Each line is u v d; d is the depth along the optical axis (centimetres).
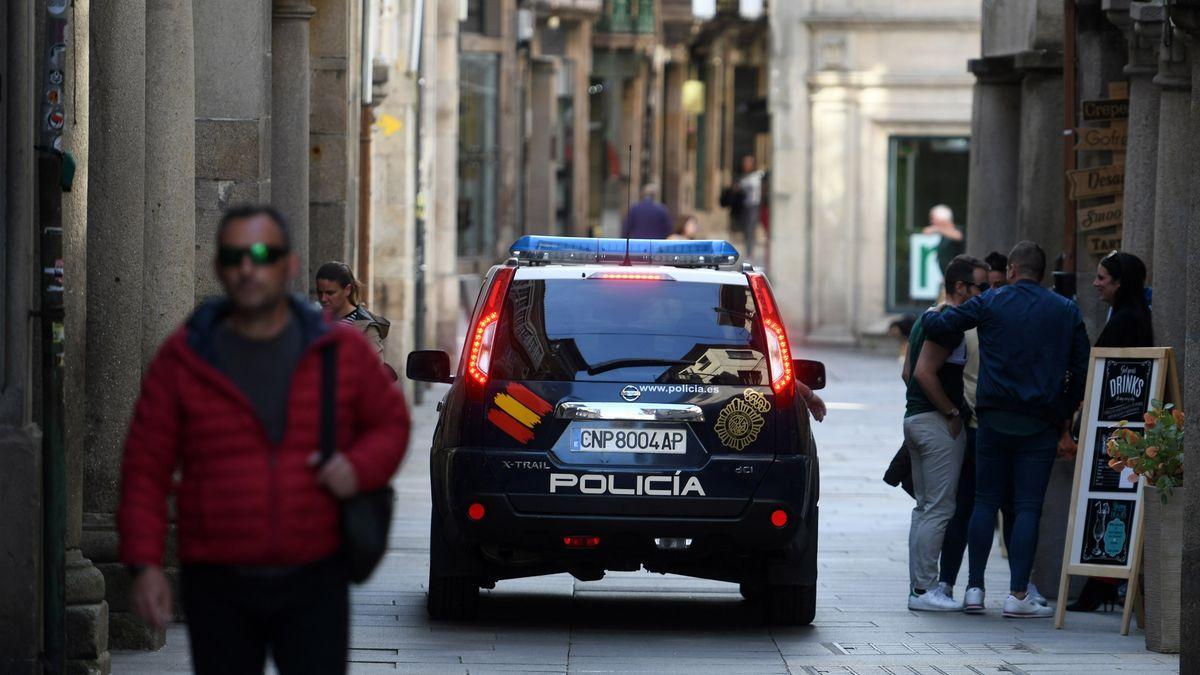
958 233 7488
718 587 2819
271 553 1198
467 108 8900
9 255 1748
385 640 2223
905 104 7869
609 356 2241
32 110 1762
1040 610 2530
